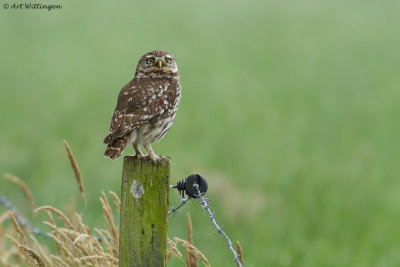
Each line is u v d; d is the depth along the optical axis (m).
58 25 36.66
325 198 13.67
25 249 6.07
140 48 32.94
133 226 5.67
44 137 16.78
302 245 11.21
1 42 31.50
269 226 11.99
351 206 13.16
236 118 20.59
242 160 16.16
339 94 24.92
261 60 31.77
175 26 39.56
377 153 17.45
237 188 14.08
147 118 6.72
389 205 13.59
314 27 40.75
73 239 6.36
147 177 5.62
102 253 6.02
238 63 30.86
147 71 7.25
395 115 21.91
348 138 18.80
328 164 16.08
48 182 12.48
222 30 39.03
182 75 27.62
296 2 48.84
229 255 10.48
